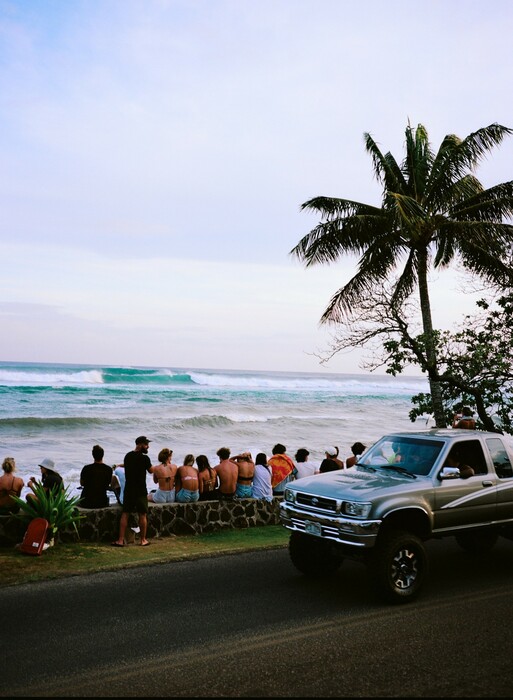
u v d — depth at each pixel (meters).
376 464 8.20
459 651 5.25
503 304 14.91
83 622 5.93
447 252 17.19
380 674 4.76
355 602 6.74
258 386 79.12
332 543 6.93
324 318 17.14
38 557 8.38
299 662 5.00
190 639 5.50
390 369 14.16
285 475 12.04
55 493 9.53
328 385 88.88
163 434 30.56
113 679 4.65
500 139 15.11
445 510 7.25
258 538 10.16
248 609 6.42
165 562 8.41
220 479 10.98
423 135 16.59
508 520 7.91
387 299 14.83
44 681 4.61
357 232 15.61
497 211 15.49
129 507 9.27
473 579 7.86
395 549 6.63
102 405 43.16
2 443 25.52
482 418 14.59
